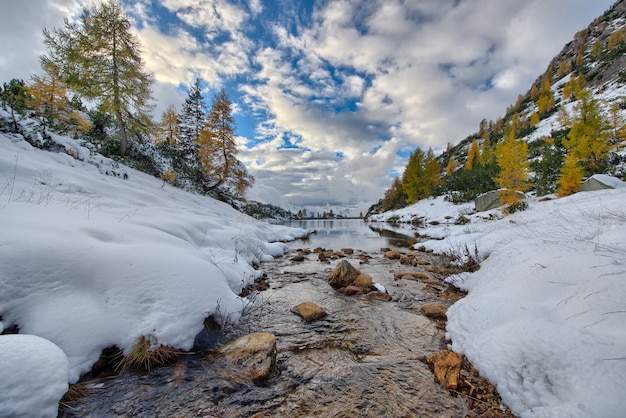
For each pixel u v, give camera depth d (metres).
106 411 2.01
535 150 27.58
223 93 22.36
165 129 31.80
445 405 2.07
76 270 2.81
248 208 27.77
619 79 42.09
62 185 7.04
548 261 3.63
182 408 2.07
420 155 33.38
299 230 20.61
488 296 3.42
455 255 7.04
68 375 2.03
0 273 2.36
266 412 2.05
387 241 14.16
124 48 15.58
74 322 2.43
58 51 14.42
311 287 5.59
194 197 16.66
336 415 2.02
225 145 22.36
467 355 2.61
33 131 10.19
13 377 1.62
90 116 17.59
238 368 2.54
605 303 2.36
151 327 2.68
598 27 88.50
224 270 4.85
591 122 15.18
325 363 2.74
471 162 45.31
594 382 1.73
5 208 3.70
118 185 9.66
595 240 4.02
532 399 1.88
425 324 3.68
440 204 25.64
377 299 4.78
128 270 3.06
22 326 2.28
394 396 2.21
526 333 2.36
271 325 3.68
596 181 11.20
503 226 8.71
